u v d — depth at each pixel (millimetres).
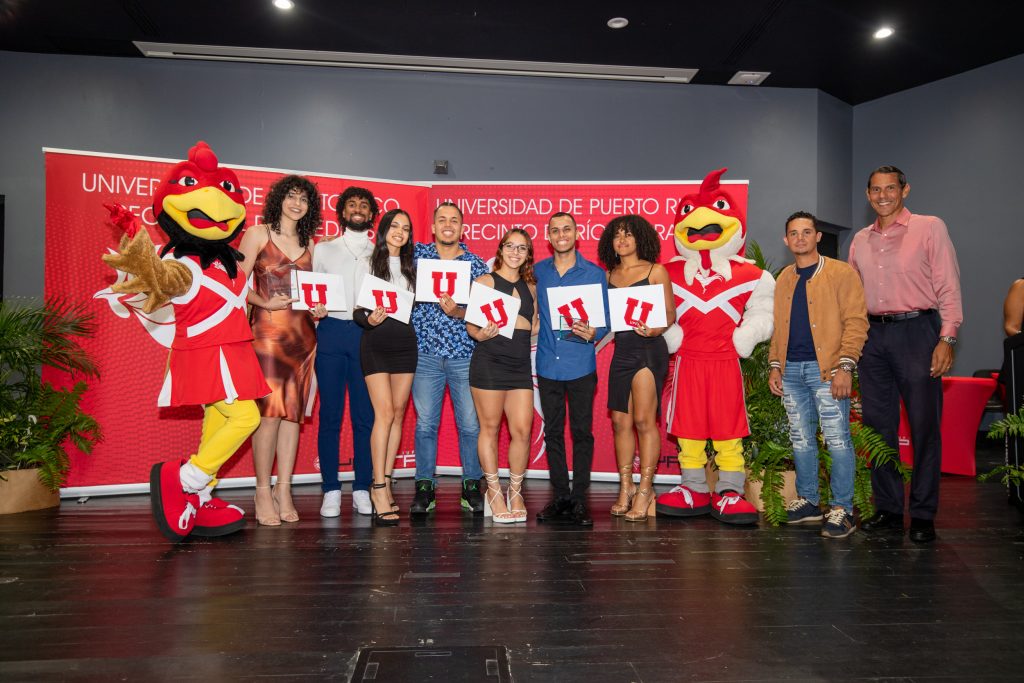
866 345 3742
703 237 3865
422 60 6816
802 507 3889
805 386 3801
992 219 7262
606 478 5160
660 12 5945
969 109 7363
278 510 3904
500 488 3941
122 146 6672
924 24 6297
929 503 3523
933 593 2715
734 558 3191
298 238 3844
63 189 4473
